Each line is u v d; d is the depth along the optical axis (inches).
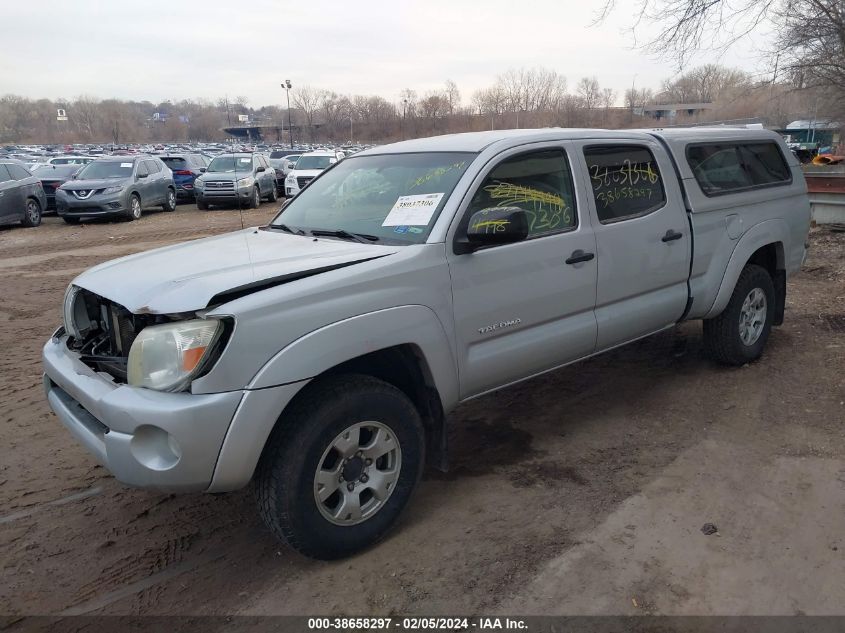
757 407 189.3
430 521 140.0
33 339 281.9
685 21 377.4
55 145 3912.4
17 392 220.1
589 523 137.2
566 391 208.7
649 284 179.5
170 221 705.0
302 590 120.3
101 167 732.0
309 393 120.8
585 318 165.8
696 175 195.5
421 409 141.9
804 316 273.6
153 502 152.2
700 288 195.6
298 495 117.6
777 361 223.3
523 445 173.9
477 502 146.9
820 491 145.8
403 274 128.9
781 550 126.4
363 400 123.2
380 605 115.6
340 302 120.2
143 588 122.0
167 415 106.3
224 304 110.9
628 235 171.2
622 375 219.6
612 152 174.7
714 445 168.6
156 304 112.3
